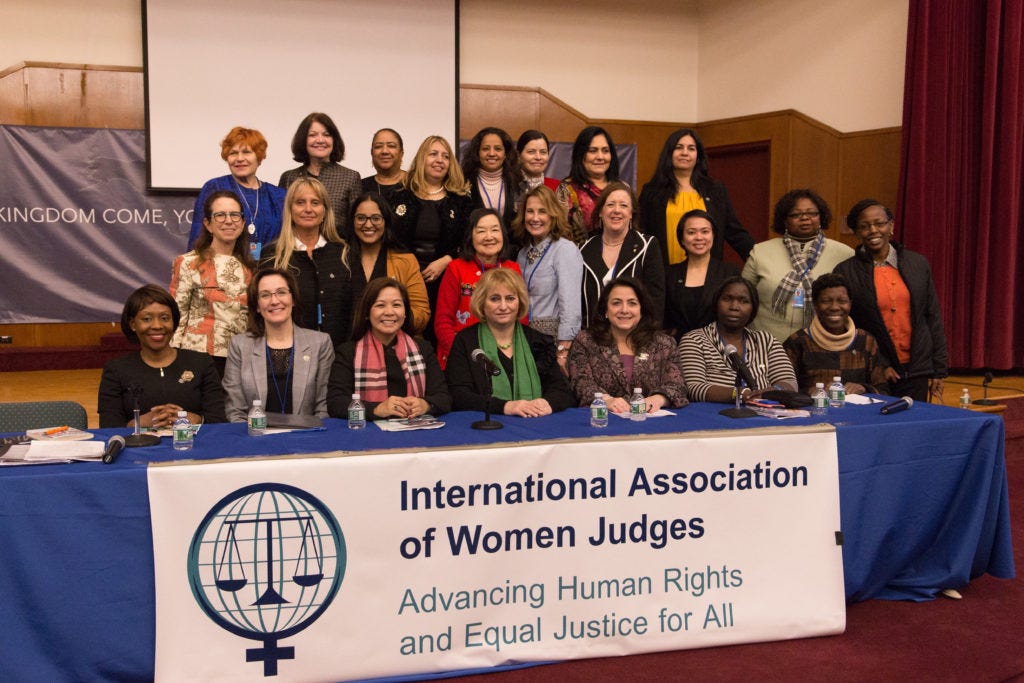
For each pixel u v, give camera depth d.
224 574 2.24
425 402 2.95
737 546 2.62
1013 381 6.29
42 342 7.61
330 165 4.40
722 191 4.46
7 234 7.02
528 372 3.21
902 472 2.87
